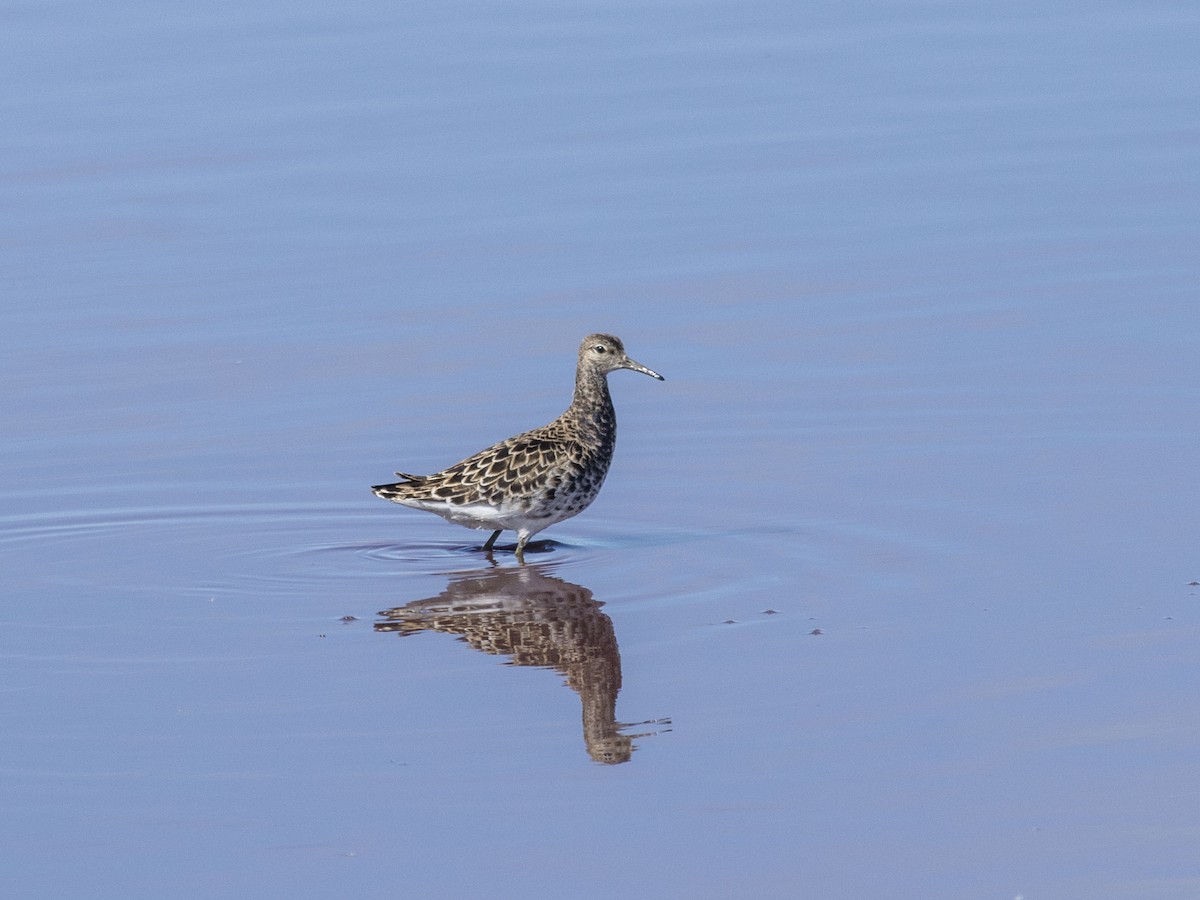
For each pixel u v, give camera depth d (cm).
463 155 2538
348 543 1555
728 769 1059
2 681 1234
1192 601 1304
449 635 1312
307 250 2262
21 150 2564
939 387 1848
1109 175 2430
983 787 1027
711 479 1662
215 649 1293
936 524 1505
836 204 2369
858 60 2877
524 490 1490
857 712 1135
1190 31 2969
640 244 2266
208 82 2802
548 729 1128
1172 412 1748
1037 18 3069
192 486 1670
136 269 2212
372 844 976
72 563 1501
